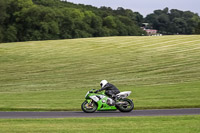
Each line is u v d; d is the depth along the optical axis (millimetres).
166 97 22922
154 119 13797
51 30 108812
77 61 51812
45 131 10953
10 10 109750
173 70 42344
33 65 50375
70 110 18625
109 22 138375
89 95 17078
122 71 43688
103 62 50281
